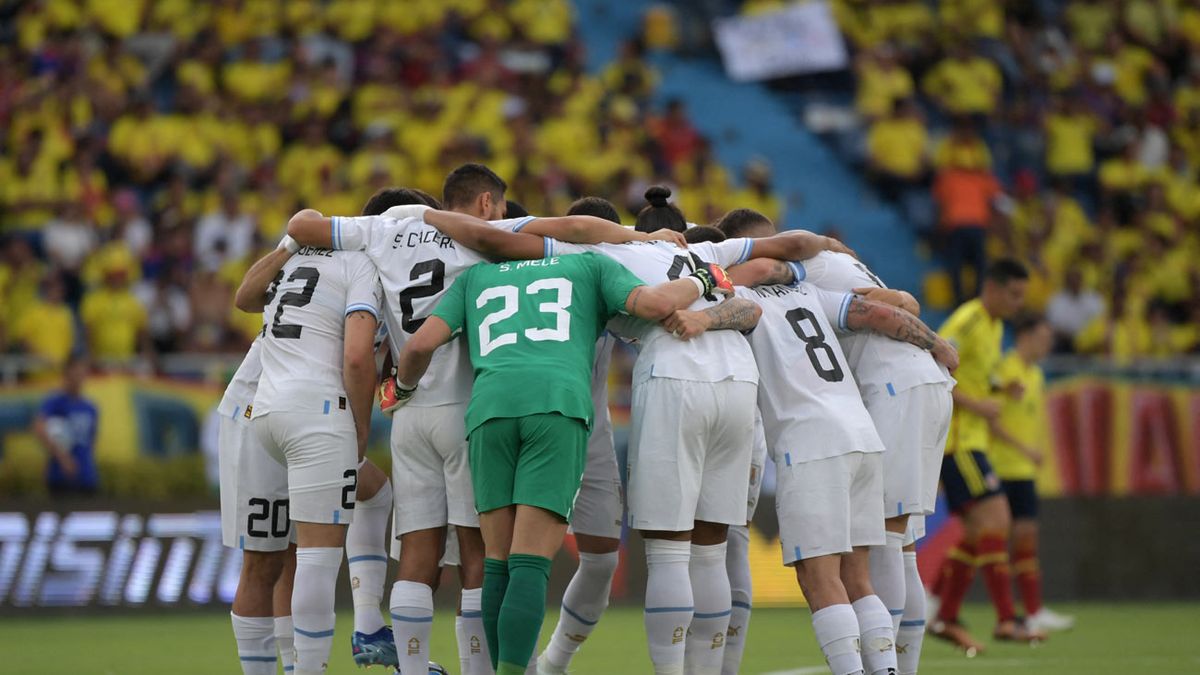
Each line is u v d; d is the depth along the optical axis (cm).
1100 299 5869
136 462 4266
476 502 1889
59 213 5481
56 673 2797
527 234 2019
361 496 2123
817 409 1959
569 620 2297
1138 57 7344
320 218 2047
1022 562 3481
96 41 6200
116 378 4303
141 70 6188
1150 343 5934
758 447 2314
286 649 2167
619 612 4259
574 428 1864
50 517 4134
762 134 6906
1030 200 6372
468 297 1967
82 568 4138
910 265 6356
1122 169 6669
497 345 1906
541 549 1841
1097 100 7081
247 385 2075
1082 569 4644
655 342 1966
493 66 6278
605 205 2258
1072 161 6744
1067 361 4747
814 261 2139
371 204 2255
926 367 2092
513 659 1800
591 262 1973
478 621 1992
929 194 6562
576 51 6631
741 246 2100
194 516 4262
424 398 1983
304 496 1945
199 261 5350
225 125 5972
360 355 1958
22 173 5534
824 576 1919
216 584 4250
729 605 2012
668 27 7319
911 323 2086
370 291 2011
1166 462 4759
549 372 1875
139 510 4216
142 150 5812
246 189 5700
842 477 1927
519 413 1858
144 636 3591
